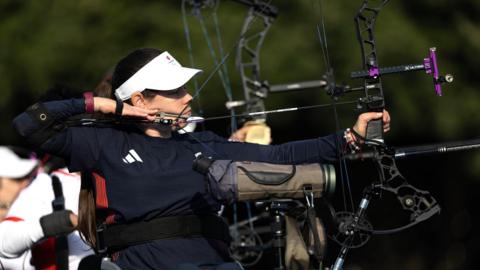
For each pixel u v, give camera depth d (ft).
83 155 56.75
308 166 55.16
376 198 58.39
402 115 137.28
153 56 59.16
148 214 55.93
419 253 180.86
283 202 55.62
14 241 64.59
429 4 140.26
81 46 135.85
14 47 138.82
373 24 58.03
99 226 57.31
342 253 57.36
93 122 57.98
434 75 57.57
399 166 169.89
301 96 130.00
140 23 134.31
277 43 128.88
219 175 53.72
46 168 72.33
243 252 77.15
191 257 55.88
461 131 142.61
